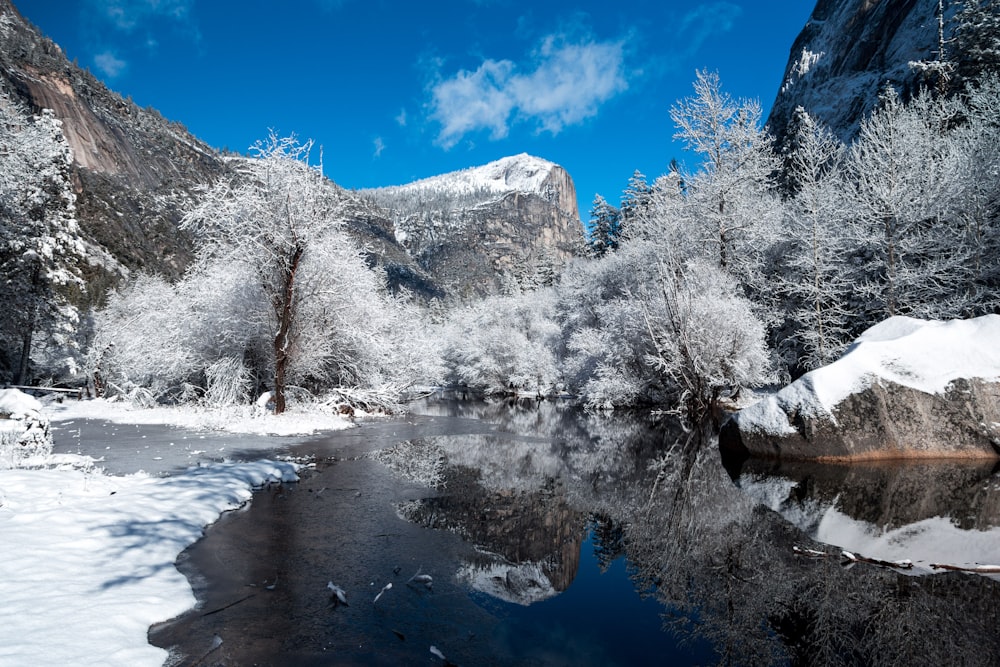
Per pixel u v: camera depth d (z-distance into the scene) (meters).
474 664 3.80
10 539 4.90
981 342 12.73
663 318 22.50
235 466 9.33
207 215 16.97
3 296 23.00
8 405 9.78
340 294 19.34
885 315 21.05
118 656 3.30
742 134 25.06
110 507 6.29
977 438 12.22
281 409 17.78
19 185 21.52
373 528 6.94
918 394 12.38
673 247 23.33
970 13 28.69
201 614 4.22
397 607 4.69
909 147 20.73
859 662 3.99
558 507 8.88
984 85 22.08
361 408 21.62
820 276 21.70
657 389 25.67
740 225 24.53
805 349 22.91
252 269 17.94
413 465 11.55
